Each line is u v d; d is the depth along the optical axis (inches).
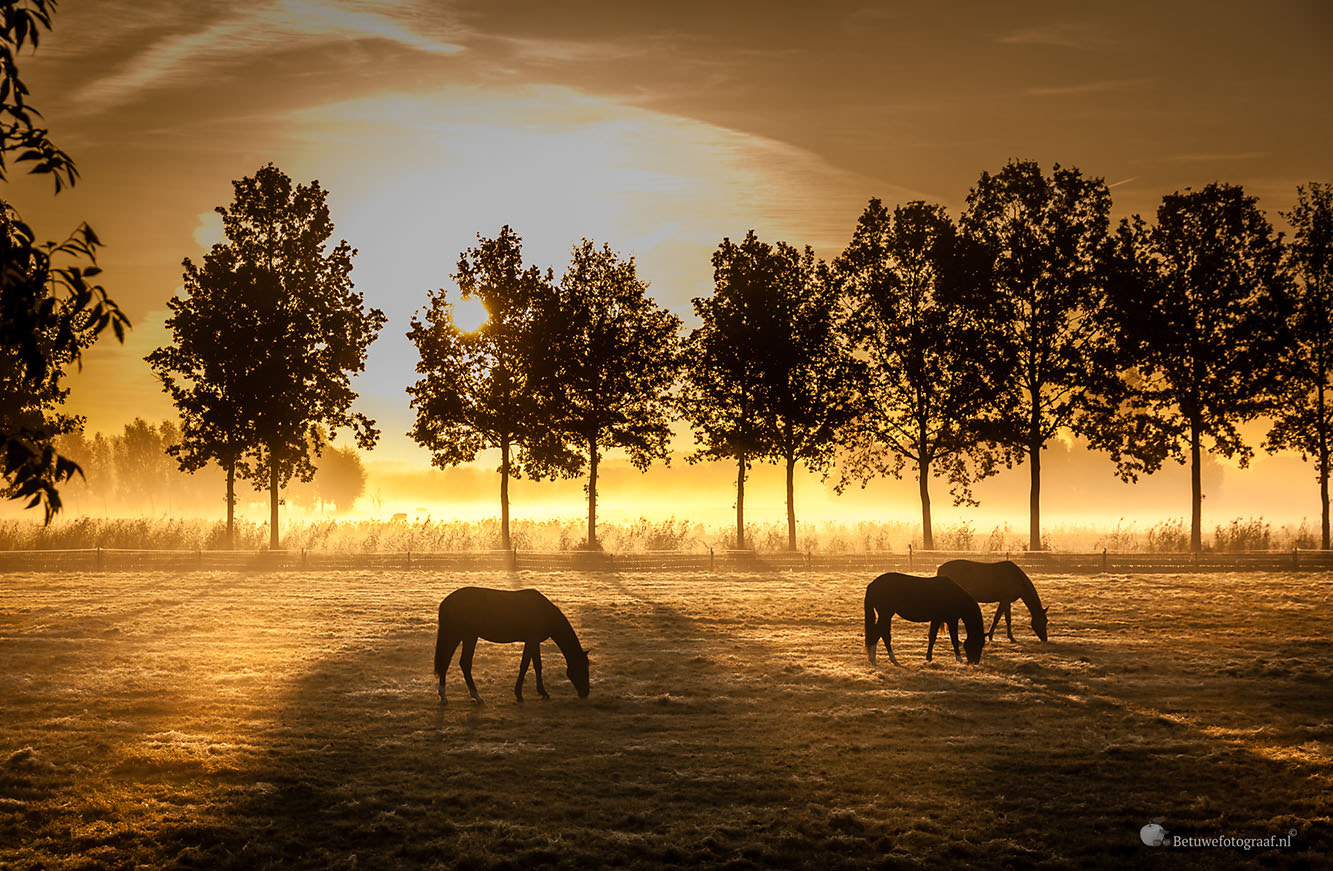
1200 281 2073.1
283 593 1408.7
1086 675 850.1
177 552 1929.1
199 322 2108.8
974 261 2096.5
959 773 569.0
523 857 446.3
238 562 1838.1
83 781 546.6
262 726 671.1
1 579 1587.1
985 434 2091.5
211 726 669.9
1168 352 2087.8
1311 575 1624.0
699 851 454.3
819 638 1050.1
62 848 457.1
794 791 540.4
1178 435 2118.6
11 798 518.3
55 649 964.6
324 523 2519.7
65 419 1972.2
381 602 1311.5
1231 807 507.5
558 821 496.4
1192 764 581.6
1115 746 611.8
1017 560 1856.5
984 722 689.6
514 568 1790.1
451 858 448.5
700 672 870.4
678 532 2364.7
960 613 904.9
